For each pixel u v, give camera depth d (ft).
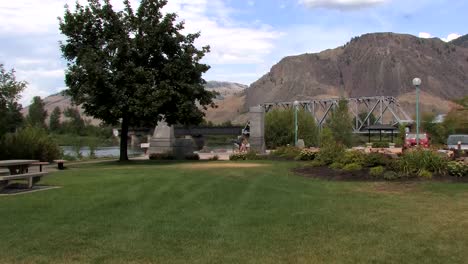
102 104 84.74
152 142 113.60
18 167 46.11
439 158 50.19
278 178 50.78
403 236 24.48
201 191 39.68
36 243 23.16
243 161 83.61
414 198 36.78
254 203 34.14
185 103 86.17
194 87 87.35
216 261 20.40
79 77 83.30
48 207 32.22
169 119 90.53
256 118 112.57
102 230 25.75
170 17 87.71
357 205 33.45
